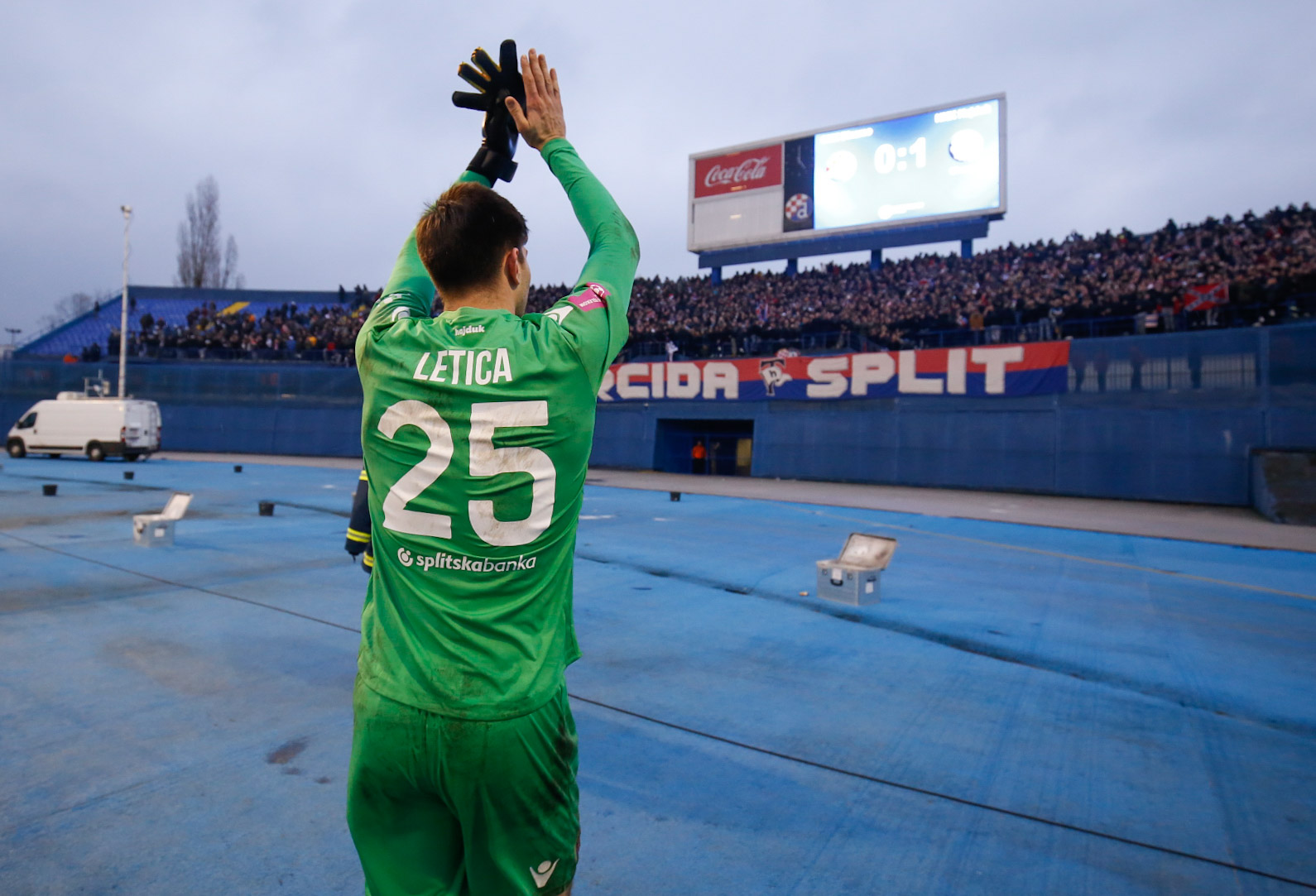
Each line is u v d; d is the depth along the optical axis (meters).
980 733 3.98
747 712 4.21
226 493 15.73
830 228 30.39
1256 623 6.61
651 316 33.31
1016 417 20.77
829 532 12.27
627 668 4.97
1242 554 10.69
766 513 14.88
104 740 3.64
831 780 3.38
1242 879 2.66
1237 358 18.00
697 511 14.97
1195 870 2.71
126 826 2.86
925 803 3.18
